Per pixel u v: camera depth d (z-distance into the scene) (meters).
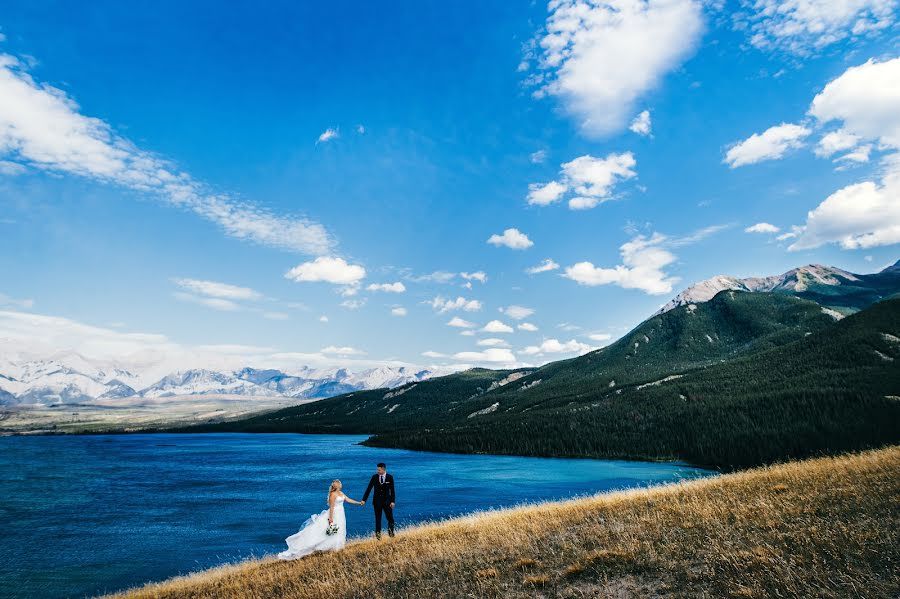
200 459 129.88
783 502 11.96
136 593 16.38
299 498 63.62
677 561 9.08
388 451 159.75
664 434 127.06
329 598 10.78
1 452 155.62
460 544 13.62
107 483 79.44
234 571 16.98
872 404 110.25
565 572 9.38
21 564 33.88
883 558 7.68
